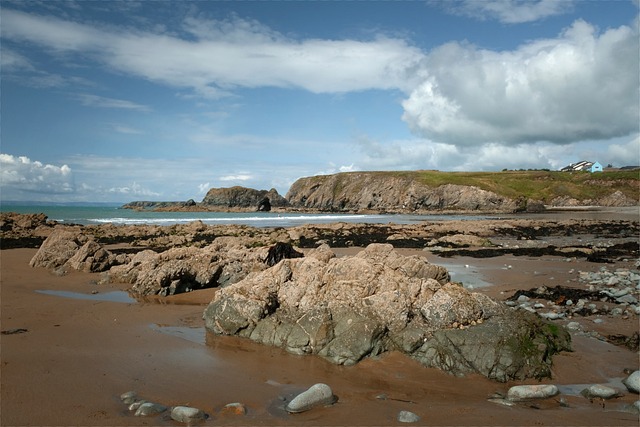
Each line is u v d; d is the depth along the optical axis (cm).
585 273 2405
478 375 1035
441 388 978
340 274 1341
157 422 785
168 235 4938
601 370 1059
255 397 912
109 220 8838
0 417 789
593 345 1234
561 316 1541
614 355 1155
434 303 1198
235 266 2184
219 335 1349
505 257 3247
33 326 1392
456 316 1170
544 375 1023
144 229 5334
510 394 920
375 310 1212
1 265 2669
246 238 4134
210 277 2116
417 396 935
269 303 1354
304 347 1195
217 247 2577
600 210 13112
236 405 848
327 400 875
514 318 1184
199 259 2161
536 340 1109
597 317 1540
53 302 1741
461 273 2502
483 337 1098
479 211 14175
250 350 1220
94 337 1301
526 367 1032
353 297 1256
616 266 2741
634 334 1292
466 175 17950
